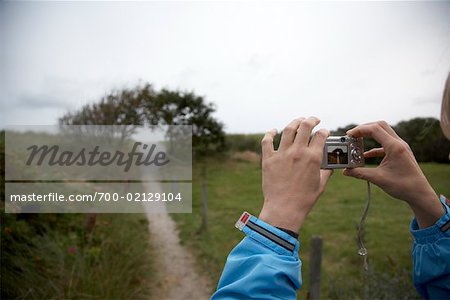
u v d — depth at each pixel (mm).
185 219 7711
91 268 3836
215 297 750
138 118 12336
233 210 8773
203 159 16719
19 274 3467
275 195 793
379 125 974
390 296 3049
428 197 916
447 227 943
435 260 961
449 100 802
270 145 858
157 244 5996
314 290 3184
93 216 4949
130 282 4215
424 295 1062
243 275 757
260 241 771
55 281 3525
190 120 17125
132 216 6824
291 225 769
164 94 16609
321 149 801
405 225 6379
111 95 10953
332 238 6094
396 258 4707
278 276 719
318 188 794
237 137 18125
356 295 3551
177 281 4613
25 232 3969
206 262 5223
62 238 4324
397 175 918
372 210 7363
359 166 987
